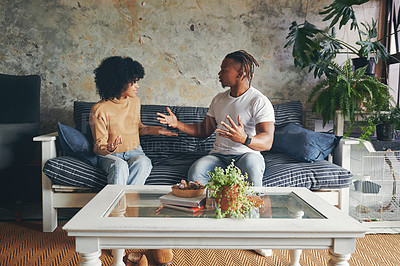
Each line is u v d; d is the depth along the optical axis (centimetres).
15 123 223
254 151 193
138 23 268
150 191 148
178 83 274
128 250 176
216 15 273
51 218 202
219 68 276
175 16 271
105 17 266
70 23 264
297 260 152
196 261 165
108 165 186
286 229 101
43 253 173
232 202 114
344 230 101
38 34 263
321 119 273
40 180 232
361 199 221
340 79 241
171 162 209
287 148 216
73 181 188
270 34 278
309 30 250
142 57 271
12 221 225
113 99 204
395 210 222
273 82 280
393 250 180
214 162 188
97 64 266
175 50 272
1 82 237
